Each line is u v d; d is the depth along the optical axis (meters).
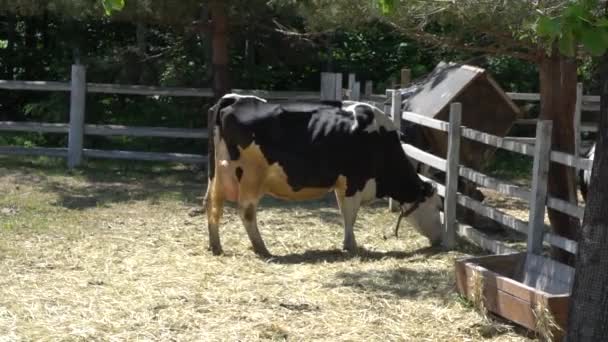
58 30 16.66
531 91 16.50
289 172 8.44
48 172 12.70
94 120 15.81
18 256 8.16
